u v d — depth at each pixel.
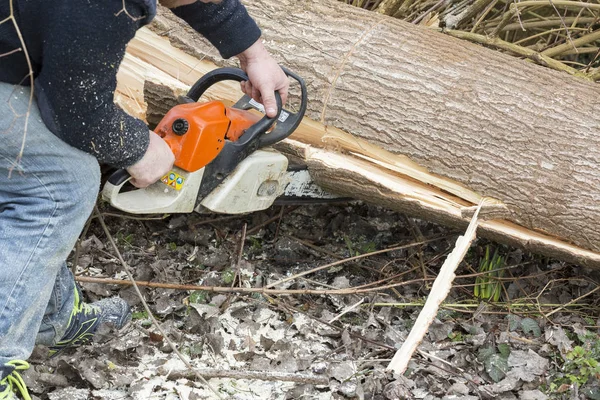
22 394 1.97
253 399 2.17
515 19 3.87
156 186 2.19
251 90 2.31
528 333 2.67
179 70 2.80
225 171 2.22
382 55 2.65
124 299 2.63
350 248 3.07
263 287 2.74
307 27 2.72
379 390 2.24
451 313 2.80
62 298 2.19
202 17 2.05
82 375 2.14
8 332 1.83
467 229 2.63
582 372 2.33
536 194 2.58
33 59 1.66
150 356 2.32
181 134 2.09
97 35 1.54
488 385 2.34
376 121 2.64
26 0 1.53
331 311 2.75
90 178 1.85
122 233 3.10
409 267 3.07
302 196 2.76
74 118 1.67
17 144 1.73
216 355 2.36
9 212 1.84
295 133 2.74
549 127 2.56
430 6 3.79
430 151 2.62
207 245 3.08
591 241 2.62
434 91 2.60
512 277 2.95
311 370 2.32
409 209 2.70
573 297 2.97
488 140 2.58
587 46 4.09
